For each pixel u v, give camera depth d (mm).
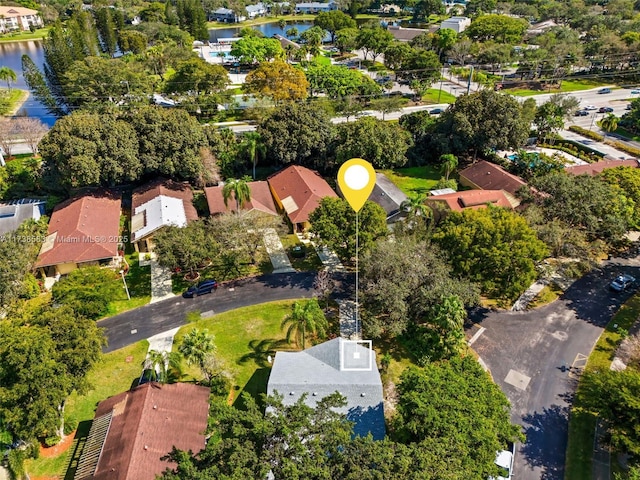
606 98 124438
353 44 167000
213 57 167000
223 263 60562
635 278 57844
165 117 73500
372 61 162500
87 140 68375
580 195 57375
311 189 70375
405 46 140125
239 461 26484
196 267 59469
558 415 40500
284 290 55812
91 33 144625
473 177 79375
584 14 195375
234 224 57094
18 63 163000
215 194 71312
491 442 30203
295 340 48219
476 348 47375
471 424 31062
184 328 50031
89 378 43844
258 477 26281
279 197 72625
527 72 139250
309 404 37531
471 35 168625
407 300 48031
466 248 49438
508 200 69438
